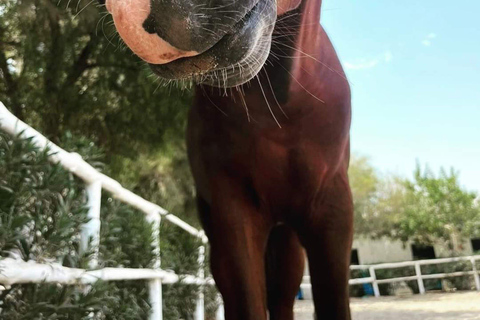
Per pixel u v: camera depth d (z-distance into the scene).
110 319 2.57
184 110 6.28
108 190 2.67
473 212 19.23
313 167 1.82
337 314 1.93
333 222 1.93
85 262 2.08
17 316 1.66
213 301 5.74
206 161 1.80
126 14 0.99
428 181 20.36
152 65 1.18
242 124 1.73
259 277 1.84
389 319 6.71
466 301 9.28
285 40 1.63
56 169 1.91
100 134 6.66
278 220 2.02
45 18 5.51
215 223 1.82
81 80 6.78
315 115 1.76
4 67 6.43
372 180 25.70
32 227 2.01
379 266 14.07
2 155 1.72
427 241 20.34
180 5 0.99
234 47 1.10
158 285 3.22
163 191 9.72
